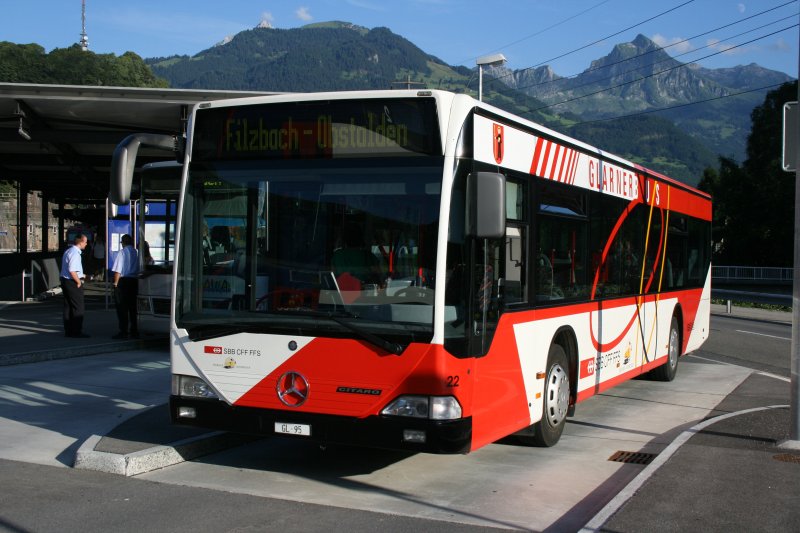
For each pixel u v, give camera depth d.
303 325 6.50
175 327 6.97
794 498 6.23
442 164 6.38
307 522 5.89
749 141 69.88
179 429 8.19
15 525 5.73
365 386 6.31
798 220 8.21
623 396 12.02
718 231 71.38
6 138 19.98
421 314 6.23
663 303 12.77
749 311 34.91
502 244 7.10
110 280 25.39
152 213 15.35
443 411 6.18
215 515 6.02
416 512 6.23
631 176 11.12
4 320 19.27
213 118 7.05
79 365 12.96
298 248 6.67
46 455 7.64
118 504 6.24
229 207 6.94
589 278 9.45
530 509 6.41
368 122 6.60
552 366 8.38
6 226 87.25
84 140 20.41
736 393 12.24
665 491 6.38
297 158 6.77
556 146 8.49
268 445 8.34
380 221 6.46
